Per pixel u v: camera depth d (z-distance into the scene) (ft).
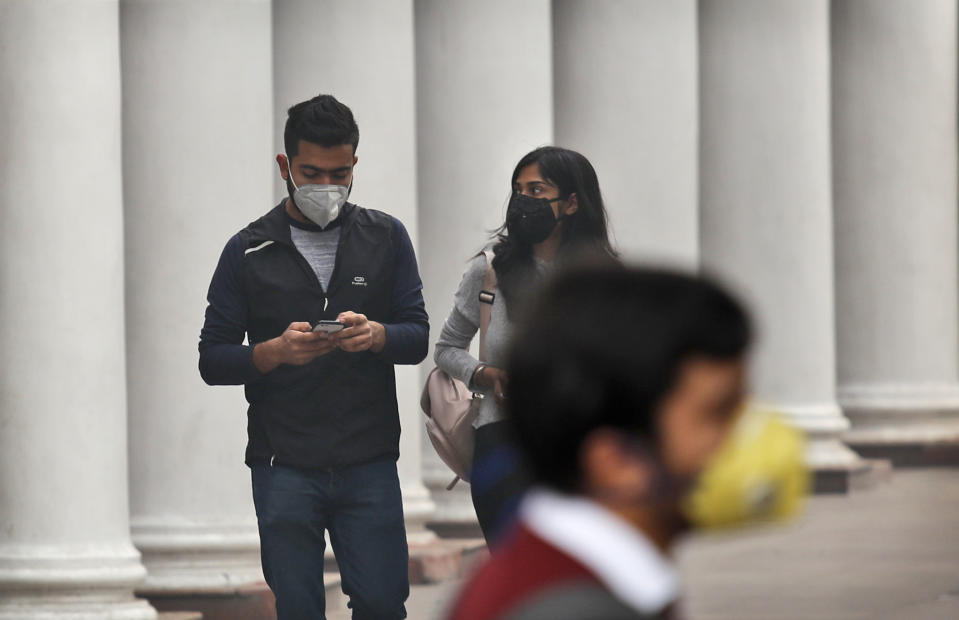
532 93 92.27
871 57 154.30
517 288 47.44
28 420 59.47
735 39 134.21
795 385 133.28
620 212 109.50
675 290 12.74
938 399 152.76
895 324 153.79
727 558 90.84
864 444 151.64
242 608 67.92
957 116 158.20
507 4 91.86
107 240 60.90
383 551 46.32
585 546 12.42
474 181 91.20
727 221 134.41
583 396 12.51
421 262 91.76
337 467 45.96
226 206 69.41
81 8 60.08
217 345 46.14
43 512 59.57
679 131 110.73
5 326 59.52
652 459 12.71
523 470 13.23
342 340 44.55
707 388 12.67
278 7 80.48
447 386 49.16
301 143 46.03
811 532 103.30
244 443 70.33
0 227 59.47
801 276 134.00
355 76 81.15
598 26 109.50
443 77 91.66
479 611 12.44
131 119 68.80
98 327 60.44
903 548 94.99
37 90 59.57
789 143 133.90
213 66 69.21
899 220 154.10
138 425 69.00
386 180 81.87
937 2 154.61
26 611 58.75
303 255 47.11
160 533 68.49
